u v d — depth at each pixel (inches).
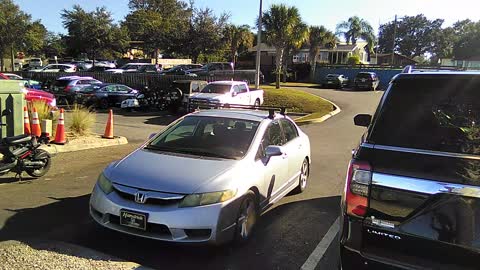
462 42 3102.9
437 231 112.0
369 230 121.4
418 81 130.4
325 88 1572.3
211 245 178.9
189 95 771.4
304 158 289.7
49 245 180.5
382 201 119.3
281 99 997.8
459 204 109.3
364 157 123.6
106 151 412.2
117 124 652.1
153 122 696.4
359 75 1518.2
